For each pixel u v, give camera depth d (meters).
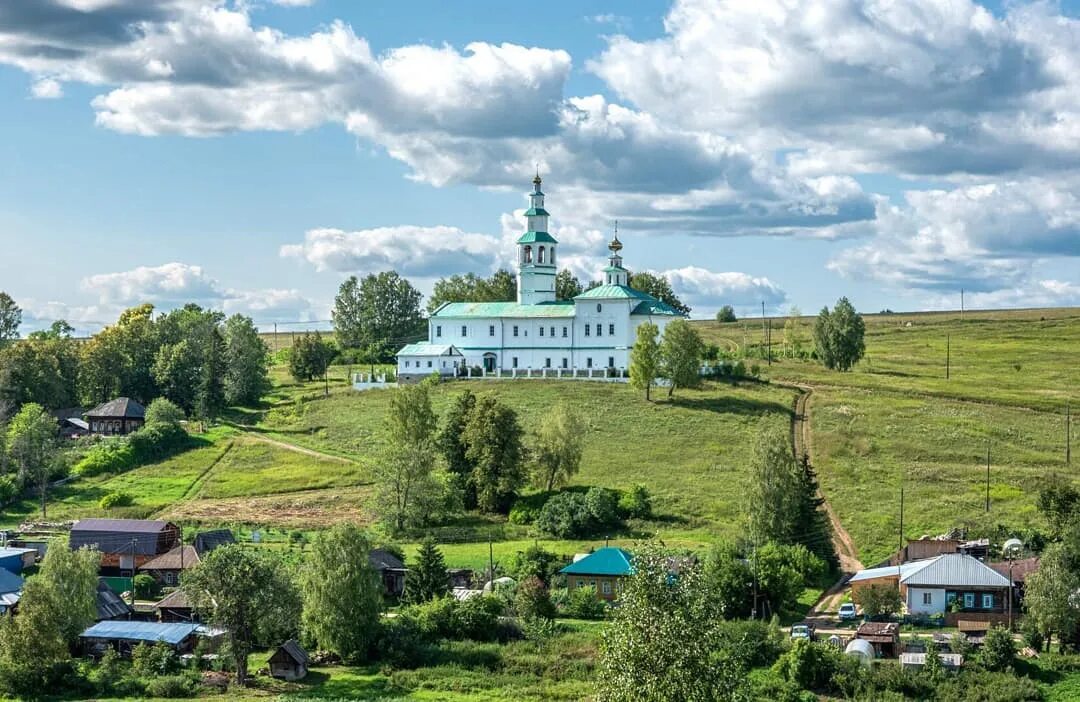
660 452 175.25
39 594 104.06
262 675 104.88
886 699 94.12
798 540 136.12
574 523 145.25
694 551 130.12
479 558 136.50
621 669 67.12
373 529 152.00
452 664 105.88
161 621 118.75
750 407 196.75
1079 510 132.25
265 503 165.00
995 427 181.75
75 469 184.25
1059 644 105.38
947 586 115.31
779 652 103.50
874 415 188.75
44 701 98.25
